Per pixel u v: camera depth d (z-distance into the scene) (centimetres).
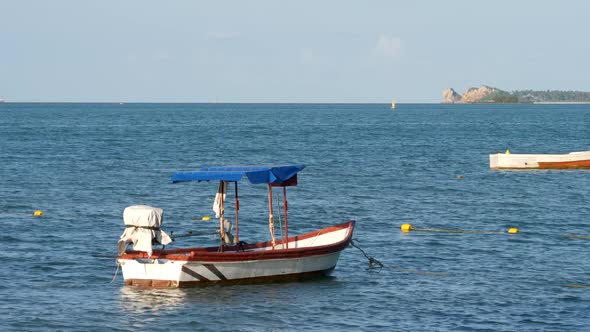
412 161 10631
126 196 7044
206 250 3972
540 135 17562
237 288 3788
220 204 4059
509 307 3525
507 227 5519
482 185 7875
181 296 3644
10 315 3381
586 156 9231
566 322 3316
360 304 3569
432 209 6353
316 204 6588
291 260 3894
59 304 3544
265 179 3962
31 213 6006
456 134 17825
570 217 5944
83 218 5803
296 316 3388
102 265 4281
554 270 4216
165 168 9606
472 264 4366
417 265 4341
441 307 3525
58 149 12406
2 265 4253
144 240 3725
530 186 7756
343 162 10519
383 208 6397
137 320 3328
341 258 4503
